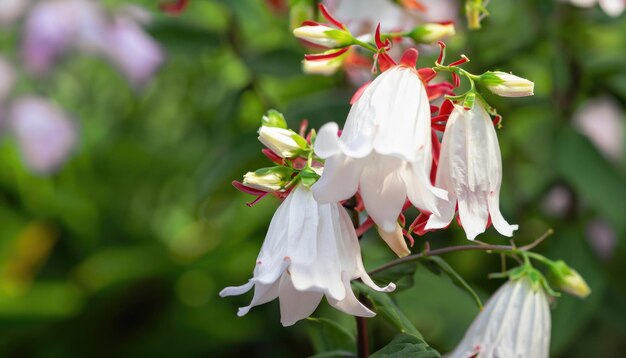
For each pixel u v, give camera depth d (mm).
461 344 745
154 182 1431
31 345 1314
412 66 671
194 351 1292
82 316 1299
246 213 1265
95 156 1438
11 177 1468
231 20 1041
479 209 668
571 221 1079
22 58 1355
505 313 736
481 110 672
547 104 1050
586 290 744
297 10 884
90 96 1426
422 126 660
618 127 1197
